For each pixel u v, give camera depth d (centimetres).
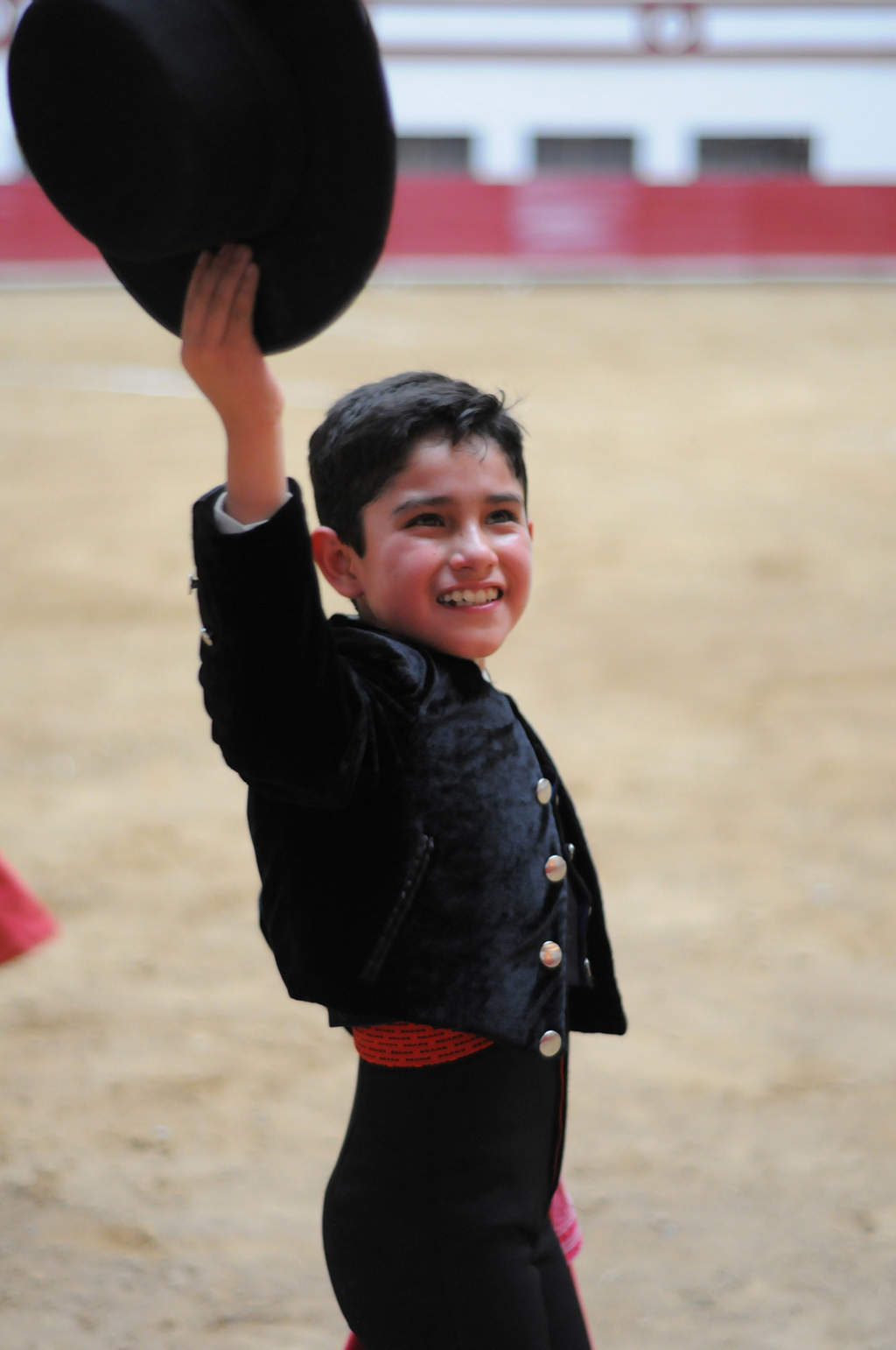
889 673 2642
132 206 474
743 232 9819
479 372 6059
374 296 8719
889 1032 1440
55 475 4366
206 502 532
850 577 3303
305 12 483
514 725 608
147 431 5012
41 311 8094
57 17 464
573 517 3856
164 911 1728
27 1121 1283
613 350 6669
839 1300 1046
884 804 2055
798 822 1989
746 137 11544
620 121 11450
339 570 610
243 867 1861
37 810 2039
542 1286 599
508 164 11481
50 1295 1046
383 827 568
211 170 471
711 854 1883
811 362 6362
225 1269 1080
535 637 2852
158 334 7262
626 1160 1222
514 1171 596
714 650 2777
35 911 938
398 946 569
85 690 2559
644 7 11275
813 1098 1319
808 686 2572
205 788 2133
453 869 573
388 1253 593
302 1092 1338
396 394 586
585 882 640
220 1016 1484
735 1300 1045
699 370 6175
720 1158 1225
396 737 568
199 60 467
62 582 3253
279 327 523
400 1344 598
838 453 4647
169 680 2619
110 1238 1116
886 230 9806
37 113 477
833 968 1574
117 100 465
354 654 575
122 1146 1244
